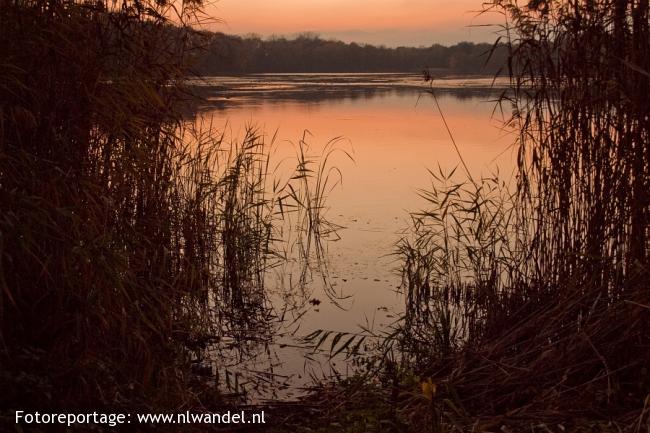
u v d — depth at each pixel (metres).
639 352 5.00
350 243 9.76
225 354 6.50
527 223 6.46
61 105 4.75
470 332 6.58
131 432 4.35
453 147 16.97
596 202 5.59
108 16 5.36
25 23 4.58
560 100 5.84
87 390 4.21
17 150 4.42
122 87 5.09
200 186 8.07
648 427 4.11
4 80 4.43
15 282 4.37
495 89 40.78
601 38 5.52
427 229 10.05
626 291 5.15
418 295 7.71
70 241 4.36
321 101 31.58
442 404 4.70
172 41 6.73
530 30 6.00
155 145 6.41
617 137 5.53
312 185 12.95
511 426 4.52
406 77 69.88
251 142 9.77
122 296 4.62
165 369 5.00
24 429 3.88
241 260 8.36
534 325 5.52
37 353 4.25
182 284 6.95
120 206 5.46
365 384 5.70
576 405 4.73
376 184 13.06
